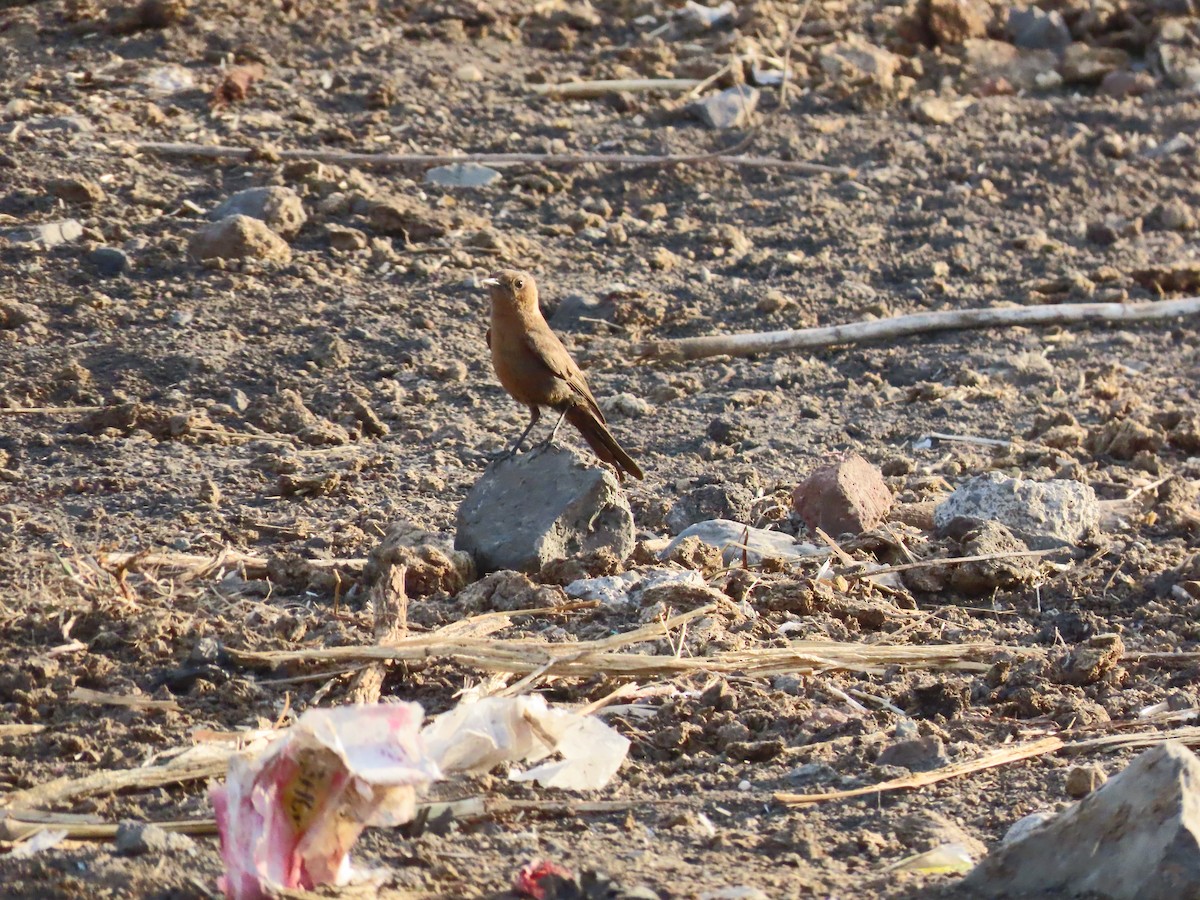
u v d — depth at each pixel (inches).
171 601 366.3
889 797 272.4
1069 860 225.1
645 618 357.1
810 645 346.0
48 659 324.2
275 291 650.2
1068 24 1112.8
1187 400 609.0
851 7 1128.8
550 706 304.2
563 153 839.7
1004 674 335.0
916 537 437.4
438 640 322.0
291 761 208.2
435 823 253.3
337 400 560.7
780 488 485.4
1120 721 310.8
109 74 853.2
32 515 438.0
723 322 674.8
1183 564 410.6
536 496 402.0
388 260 691.4
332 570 386.9
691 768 289.1
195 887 217.9
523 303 431.2
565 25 1019.3
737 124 909.8
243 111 829.8
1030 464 526.3
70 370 557.9
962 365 637.9
